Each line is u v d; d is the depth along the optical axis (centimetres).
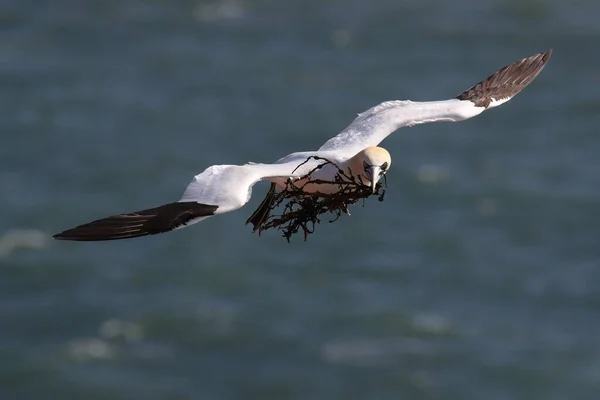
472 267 4706
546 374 3844
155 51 7531
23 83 6950
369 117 1313
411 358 3953
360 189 1197
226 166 1112
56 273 4600
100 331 4156
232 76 7112
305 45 7631
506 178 5656
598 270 4691
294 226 1227
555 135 6238
